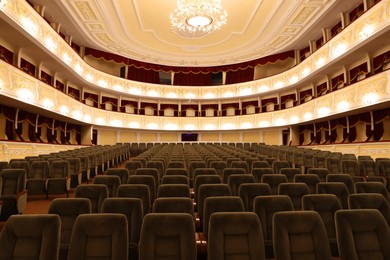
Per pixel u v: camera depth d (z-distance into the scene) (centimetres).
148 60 1727
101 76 1527
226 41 1505
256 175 461
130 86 1691
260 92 1639
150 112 1844
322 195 290
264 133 1722
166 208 263
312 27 1188
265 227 268
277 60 1575
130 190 320
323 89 1279
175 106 1883
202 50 1634
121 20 1230
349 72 1091
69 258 190
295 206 336
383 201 284
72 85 1421
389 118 911
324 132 1304
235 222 206
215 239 200
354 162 576
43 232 190
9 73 704
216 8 990
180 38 1470
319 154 791
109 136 1683
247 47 1558
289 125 1473
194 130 1798
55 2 966
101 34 1326
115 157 961
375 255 212
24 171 420
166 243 198
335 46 1027
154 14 1215
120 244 197
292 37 1345
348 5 1006
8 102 791
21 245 186
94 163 723
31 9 782
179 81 1897
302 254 204
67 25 1170
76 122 1362
